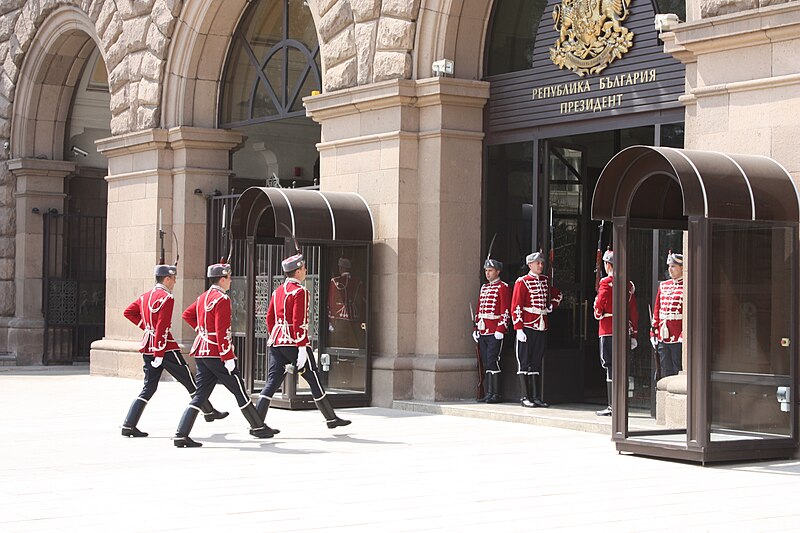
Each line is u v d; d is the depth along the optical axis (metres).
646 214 13.21
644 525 8.90
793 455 12.62
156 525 8.84
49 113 28.33
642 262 13.35
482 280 17.95
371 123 18.39
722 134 13.65
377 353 18.19
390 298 17.95
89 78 28.69
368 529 8.70
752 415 12.41
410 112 17.95
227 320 13.77
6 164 28.45
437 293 17.64
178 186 23.08
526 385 16.92
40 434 14.82
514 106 17.58
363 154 18.53
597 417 15.59
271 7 22.12
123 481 10.96
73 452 13.06
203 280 23.06
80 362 28.23
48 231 27.92
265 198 17.94
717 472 11.64
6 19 28.59
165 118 23.33
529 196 17.42
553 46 17.00
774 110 13.12
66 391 21.23
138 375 23.70
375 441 13.98
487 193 18.00
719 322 12.21
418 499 9.99
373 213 18.25
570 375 17.58
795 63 12.95
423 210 17.89
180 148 22.98
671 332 13.51
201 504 9.73
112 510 9.45
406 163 17.94
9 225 28.53
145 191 23.61
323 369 18.06
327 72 19.30
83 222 28.66
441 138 17.67
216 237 23.00
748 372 12.39
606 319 15.73
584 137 17.91
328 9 19.27
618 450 12.93
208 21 22.56
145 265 23.59
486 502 9.85
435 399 17.42
